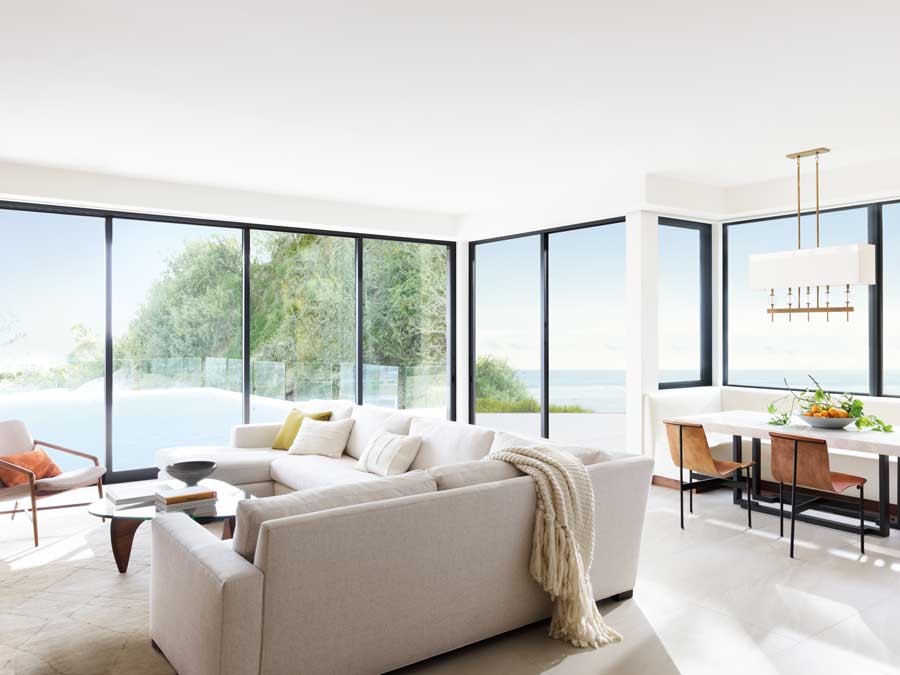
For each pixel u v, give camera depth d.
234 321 6.66
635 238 5.98
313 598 2.34
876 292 5.59
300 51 3.19
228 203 6.27
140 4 2.72
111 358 6.01
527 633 3.03
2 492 4.23
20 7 2.75
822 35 3.04
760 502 5.33
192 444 6.41
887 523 4.46
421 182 6.04
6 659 2.76
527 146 4.85
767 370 6.35
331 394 7.29
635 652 2.83
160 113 4.09
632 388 5.98
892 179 5.13
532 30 2.98
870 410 5.44
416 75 3.50
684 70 3.44
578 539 2.95
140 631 3.02
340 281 7.39
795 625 3.09
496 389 7.84
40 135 4.55
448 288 8.22
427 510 2.60
